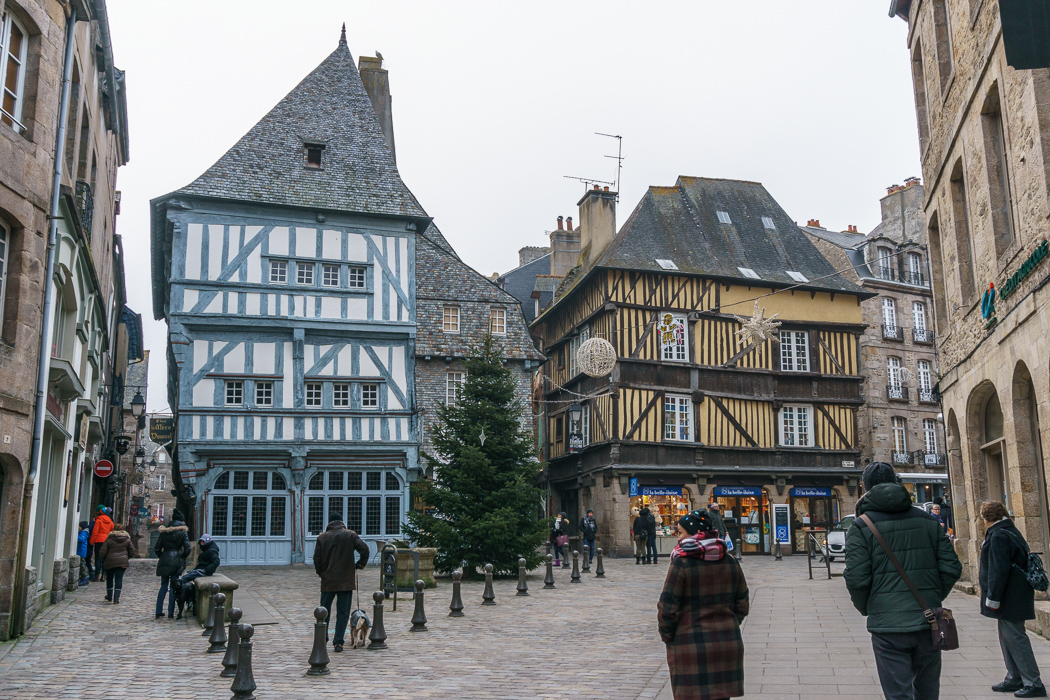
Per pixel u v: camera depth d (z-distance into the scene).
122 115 20.00
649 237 28.53
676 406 27.16
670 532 26.42
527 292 37.47
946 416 13.92
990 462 12.07
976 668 6.93
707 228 29.88
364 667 7.79
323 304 22.12
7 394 9.25
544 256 39.25
